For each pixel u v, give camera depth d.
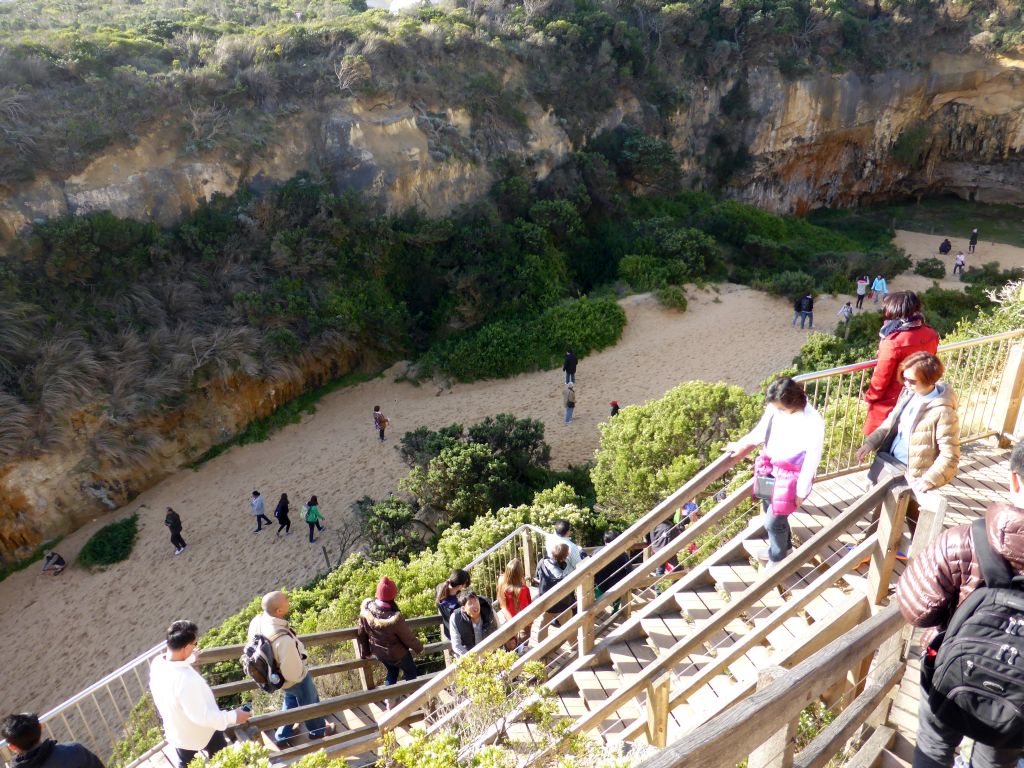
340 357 25.30
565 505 12.09
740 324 26.12
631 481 13.04
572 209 30.77
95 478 19.47
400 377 25.09
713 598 5.30
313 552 17.09
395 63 29.83
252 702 6.70
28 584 17.52
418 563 10.78
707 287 28.92
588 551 10.06
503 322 26.64
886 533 3.89
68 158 22.30
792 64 40.00
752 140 40.84
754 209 37.19
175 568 17.22
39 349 19.67
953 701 1.93
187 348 21.70
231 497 19.75
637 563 8.91
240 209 25.42
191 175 24.61
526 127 32.72
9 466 18.14
